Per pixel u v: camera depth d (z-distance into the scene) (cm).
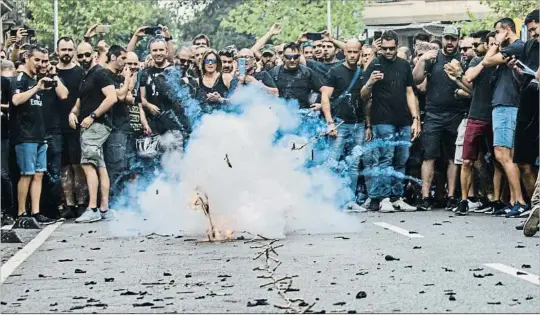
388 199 1722
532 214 1212
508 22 1516
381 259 1023
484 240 1184
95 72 1648
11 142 1578
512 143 1527
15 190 1602
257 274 940
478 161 1662
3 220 1577
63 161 1686
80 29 5744
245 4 5453
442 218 1526
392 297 802
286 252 1094
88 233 1388
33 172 1578
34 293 868
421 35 1894
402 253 1069
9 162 1591
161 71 1720
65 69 1683
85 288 888
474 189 1675
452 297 792
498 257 1026
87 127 1639
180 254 1102
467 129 1605
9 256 1132
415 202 1786
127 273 970
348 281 886
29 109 1574
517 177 1527
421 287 846
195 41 1831
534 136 1478
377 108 1736
